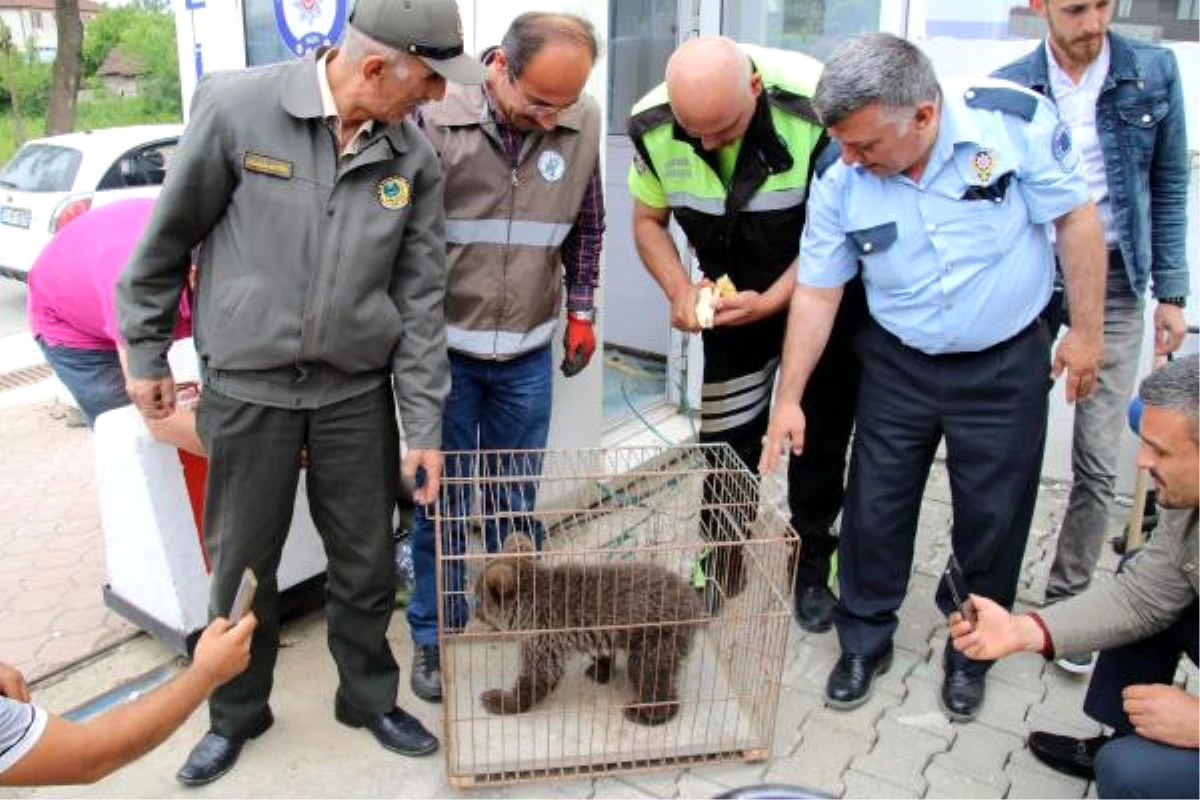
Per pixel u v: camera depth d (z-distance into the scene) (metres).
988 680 3.02
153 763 2.60
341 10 3.41
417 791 2.51
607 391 4.88
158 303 2.22
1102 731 2.74
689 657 2.85
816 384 3.09
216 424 2.28
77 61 17.05
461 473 2.94
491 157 2.62
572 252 2.98
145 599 3.01
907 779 2.59
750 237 2.86
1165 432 1.87
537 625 2.60
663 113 2.79
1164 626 2.19
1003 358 2.56
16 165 7.90
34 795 2.48
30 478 4.61
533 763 2.52
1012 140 2.37
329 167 2.13
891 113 2.20
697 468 3.11
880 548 2.85
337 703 2.75
